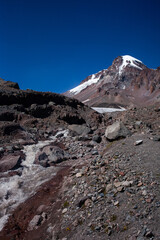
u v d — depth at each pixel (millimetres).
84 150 15039
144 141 11367
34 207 8594
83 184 8734
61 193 9016
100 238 5551
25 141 16422
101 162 10234
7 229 7527
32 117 23172
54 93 32812
